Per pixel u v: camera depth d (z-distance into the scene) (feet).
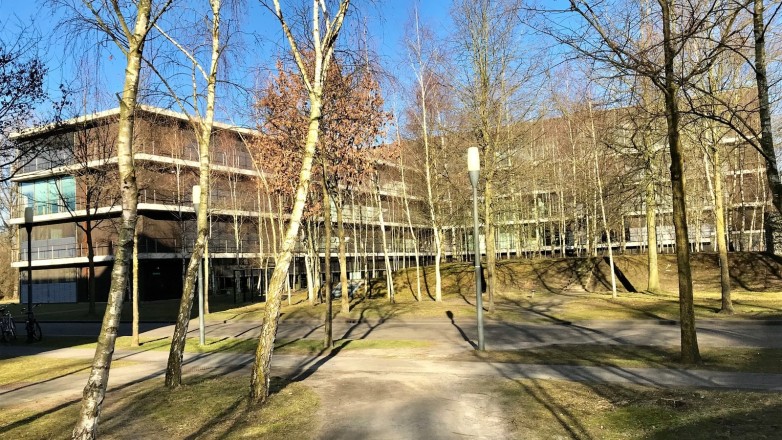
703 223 151.12
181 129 78.48
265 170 96.27
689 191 111.34
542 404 25.57
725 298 63.72
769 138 22.93
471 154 44.98
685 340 34.32
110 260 140.56
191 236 144.66
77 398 32.01
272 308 28.48
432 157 89.04
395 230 165.27
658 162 77.51
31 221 67.67
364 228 167.53
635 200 93.25
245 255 143.84
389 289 99.96
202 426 23.73
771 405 23.30
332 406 26.81
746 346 41.24
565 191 128.47
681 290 34.63
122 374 39.37
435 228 93.56
